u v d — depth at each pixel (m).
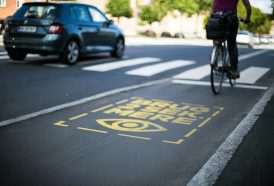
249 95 7.23
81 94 6.64
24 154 3.77
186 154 3.95
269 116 5.58
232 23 6.95
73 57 10.48
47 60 11.14
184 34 50.38
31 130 4.51
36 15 10.16
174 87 7.77
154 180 3.30
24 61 10.70
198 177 3.37
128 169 3.51
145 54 14.77
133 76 8.98
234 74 7.79
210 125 5.09
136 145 4.17
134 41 25.89
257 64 12.84
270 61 14.07
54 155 3.78
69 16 10.40
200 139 4.47
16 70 8.91
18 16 10.27
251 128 4.92
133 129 4.76
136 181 3.27
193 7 45.62
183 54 15.64
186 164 3.68
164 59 13.06
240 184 3.25
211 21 6.88
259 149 4.12
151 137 4.47
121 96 6.66
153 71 9.93
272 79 9.34
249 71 10.78
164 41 30.30
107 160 3.71
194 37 50.62
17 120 4.86
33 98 6.16
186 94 7.10
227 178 3.36
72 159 3.70
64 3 10.51
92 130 4.63
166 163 3.69
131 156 3.84
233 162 3.73
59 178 3.28
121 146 4.11
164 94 7.02
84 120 5.04
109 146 4.10
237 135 4.61
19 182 3.17
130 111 5.66
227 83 8.53
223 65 7.32
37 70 9.09
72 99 6.22
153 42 26.69
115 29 12.41
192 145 4.24
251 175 3.43
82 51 10.78
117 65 10.79
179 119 5.33
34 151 3.86
